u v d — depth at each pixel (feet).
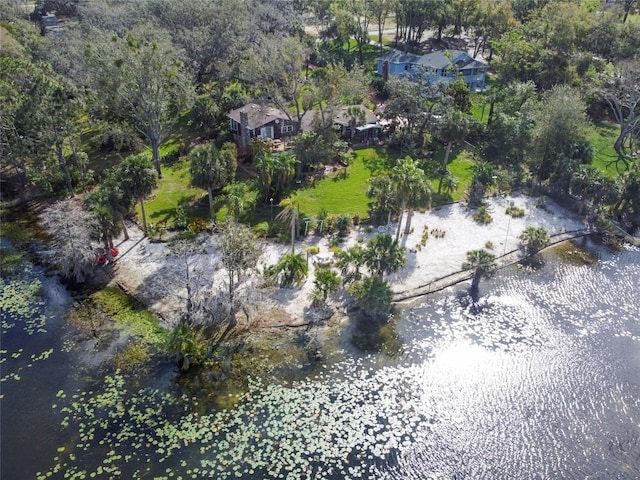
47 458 115.03
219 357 142.20
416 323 155.84
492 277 176.04
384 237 161.48
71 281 171.63
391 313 159.33
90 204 173.17
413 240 191.01
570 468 115.34
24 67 245.24
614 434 122.93
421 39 424.87
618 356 144.56
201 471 112.47
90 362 140.67
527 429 123.95
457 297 166.61
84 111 270.05
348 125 263.29
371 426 123.85
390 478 112.37
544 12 344.69
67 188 222.28
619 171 241.96
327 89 236.84
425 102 257.34
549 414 127.85
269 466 113.91
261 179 206.39
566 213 213.46
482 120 287.69
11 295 165.58
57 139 205.36
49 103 203.41
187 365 136.87
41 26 398.21
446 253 185.26
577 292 170.40
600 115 298.35
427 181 181.68
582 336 151.84
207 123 269.85
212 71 315.37
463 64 324.80
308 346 145.89
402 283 170.71
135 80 218.38
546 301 166.09
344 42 398.42
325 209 207.51
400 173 176.96
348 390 133.28
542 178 234.79
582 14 320.70
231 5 324.19
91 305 160.76
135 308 159.12
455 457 117.29
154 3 338.75
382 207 198.70
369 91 311.88
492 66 340.18
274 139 266.77
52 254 174.60
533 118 240.73
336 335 150.51
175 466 113.50
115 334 149.89
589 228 204.33
